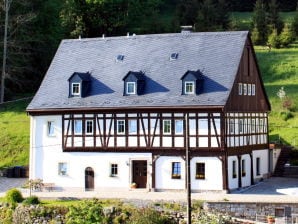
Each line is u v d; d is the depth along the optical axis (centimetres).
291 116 8706
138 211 5922
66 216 6050
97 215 5969
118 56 7369
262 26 11644
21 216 6219
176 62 7075
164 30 11650
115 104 6938
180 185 6738
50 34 10206
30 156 7281
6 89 9569
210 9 12225
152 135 6844
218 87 6744
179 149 6738
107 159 7000
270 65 10244
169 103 6750
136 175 6925
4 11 9700
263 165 7519
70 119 7144
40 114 7256
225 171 6625
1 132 8612
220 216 5794
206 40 7169
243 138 7038
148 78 7031
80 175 7094
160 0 12400
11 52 9588
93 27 11062
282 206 5912
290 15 13300
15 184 7431
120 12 11244
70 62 7525
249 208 5944
